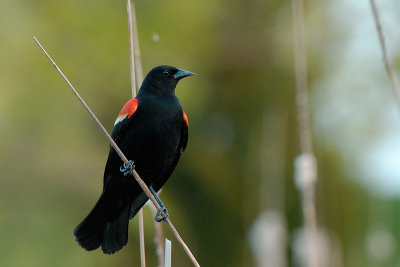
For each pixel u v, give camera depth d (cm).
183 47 1611
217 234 1748
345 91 1609
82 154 1382
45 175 1336
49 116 1376
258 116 1795
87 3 1517
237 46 1788
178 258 1570
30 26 1429
